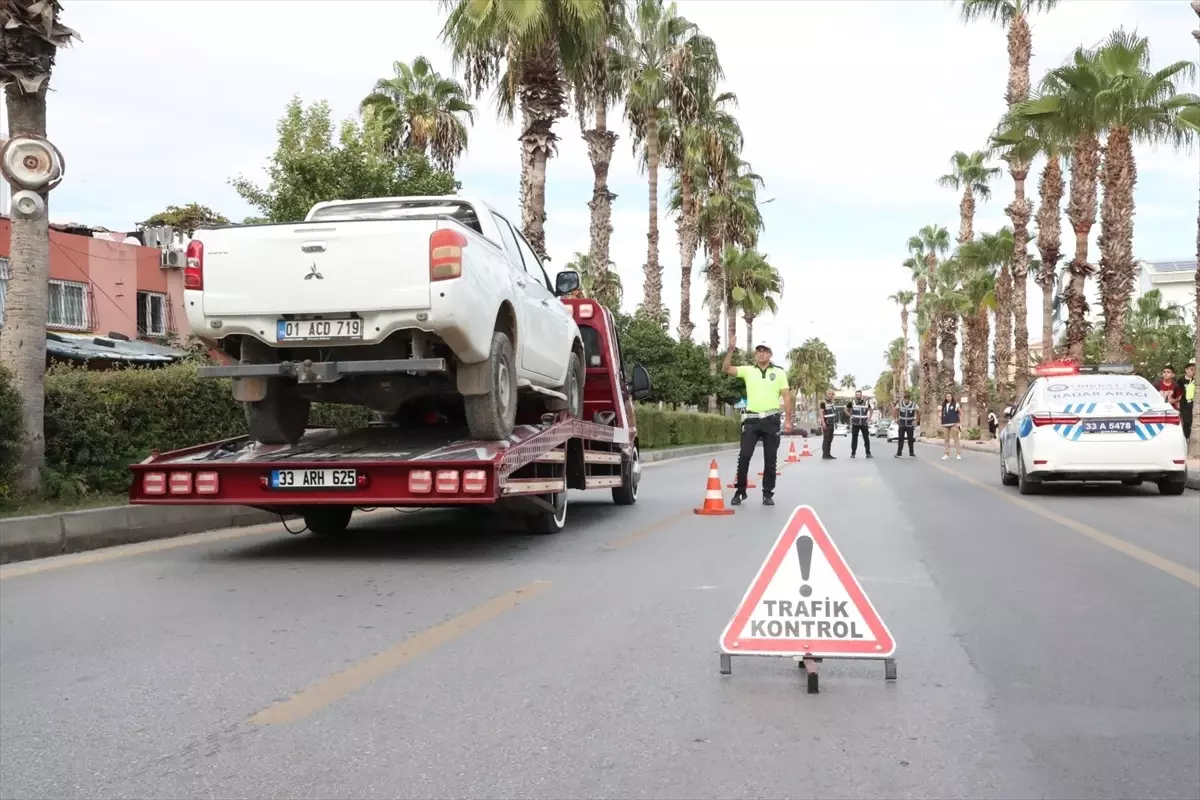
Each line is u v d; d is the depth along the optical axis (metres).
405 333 8.04
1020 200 39.81
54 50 10.03
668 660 5.19
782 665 5.13
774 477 13.39
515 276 9.36
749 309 65.25
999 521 11.28
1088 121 27.92
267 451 8.73
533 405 11.01
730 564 8.20
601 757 3.83
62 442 10.27
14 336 9.58
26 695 4.55
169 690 4.63
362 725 4.17
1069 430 14.18
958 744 3.98
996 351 50.16
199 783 3.56
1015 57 33.50
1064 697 4.58
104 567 8.02
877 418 85.06
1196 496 14.38
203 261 8.00
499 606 6.48
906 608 6.47
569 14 21.53
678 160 45.34
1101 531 10.34
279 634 5.71
